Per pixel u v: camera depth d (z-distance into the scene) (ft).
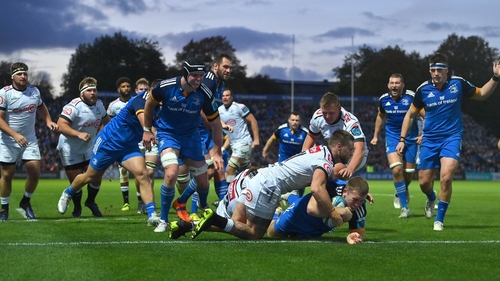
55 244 30.07
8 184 46.03
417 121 55.62
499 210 61.67
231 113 62.69
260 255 26.53
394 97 54.49
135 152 39.55
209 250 27.84
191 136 37.29
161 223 36.29
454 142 40.83
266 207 31.73
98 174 41.24
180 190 41.88
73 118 49.06
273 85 298.15
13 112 45.57
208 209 30.86
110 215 51.57
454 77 41.32
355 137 38.55
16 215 50.31
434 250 28.53
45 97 240.12
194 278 21.84
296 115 64.34
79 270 23.20
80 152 50.44
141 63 281.13
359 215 31.50
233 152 63.05
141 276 22.13
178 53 280.51
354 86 296.51
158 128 37.17
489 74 303.89
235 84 281.74
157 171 197.98
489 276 22.65
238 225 31.71
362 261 25.27
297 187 31.71
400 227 41.86
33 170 46.50
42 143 215.31
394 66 289.53
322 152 30.78
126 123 38.96
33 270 23.22
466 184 171.73
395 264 24.72
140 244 29.94
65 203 43.29
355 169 38.04
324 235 35.01
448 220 48.42
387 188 127.95
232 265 24.18
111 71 276.41
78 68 277.85
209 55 279.49
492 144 254.88
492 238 34.73
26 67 45.88
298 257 26.07
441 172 40.11
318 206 31.19
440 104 41.16
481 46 304.09
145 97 37.91
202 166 38.14
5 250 28.02
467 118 267.59
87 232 36.01
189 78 34.47
